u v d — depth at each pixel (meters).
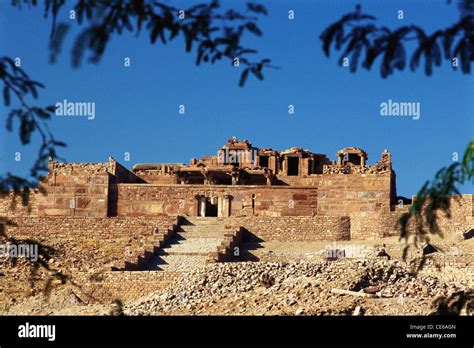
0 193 20.95
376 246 79.62
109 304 68.56
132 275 71.44
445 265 68.19
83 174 94.38
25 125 19.45
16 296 69.38
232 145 112.19
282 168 113.69
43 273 72.88
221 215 93.56
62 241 86.88
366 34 17.58
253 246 85.25
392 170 93.44
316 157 115.88
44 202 93.38
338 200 91.75
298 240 88.12
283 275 66.94
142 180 105.62
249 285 66.25
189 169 104.94
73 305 67.25
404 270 65.25
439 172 19.16
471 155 18.59
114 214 93.94
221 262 77.19
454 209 82.69
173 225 86.50
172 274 71.19
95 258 81.81
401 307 56.97
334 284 62.22
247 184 103.62
